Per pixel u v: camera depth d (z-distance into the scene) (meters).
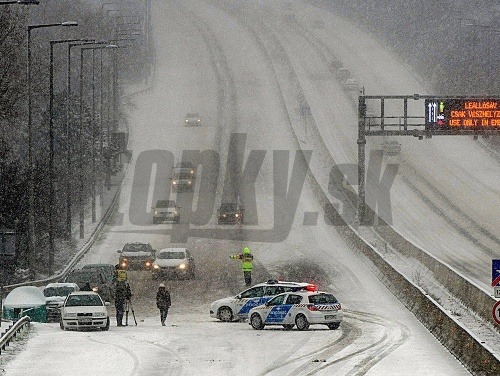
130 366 77.81
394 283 138.50
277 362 80.94
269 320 107.12
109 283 141.12
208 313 125.38
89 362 79.75
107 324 105.88
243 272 156.75
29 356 83.00
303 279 150.50
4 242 92.94
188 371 75.69
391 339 96.38
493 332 103.19
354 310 123.44
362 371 76.00
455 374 74.88
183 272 153.50
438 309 101.00
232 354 85.69
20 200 167.38
